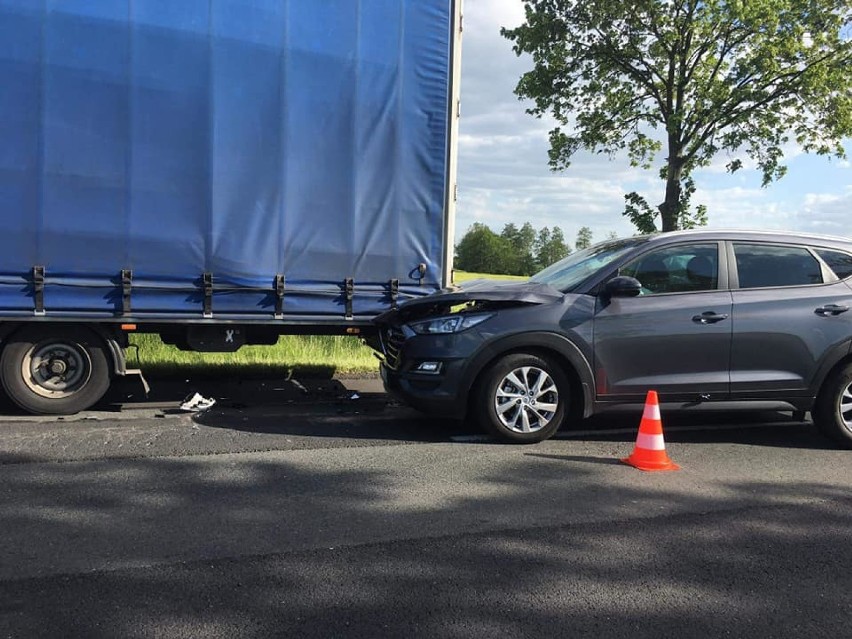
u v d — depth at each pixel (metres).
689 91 18.95
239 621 2.90
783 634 2.93
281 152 6.37
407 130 6.77
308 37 6.39
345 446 5.63
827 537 3.99
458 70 6.90
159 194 6.06
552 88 20.05
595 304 5.83
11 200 5.70
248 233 6.33
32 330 6.06
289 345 9.06
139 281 6.07
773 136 18.66
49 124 5.75
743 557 3.69
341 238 6.61
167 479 4.65
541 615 3.03
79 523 3.86
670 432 6.51
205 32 6.09
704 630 2.95
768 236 6.26
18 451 5.17
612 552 3.71
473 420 6.59
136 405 6.88
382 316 6.50
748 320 5.93
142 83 5.95
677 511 4.36
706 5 17.20
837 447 6.10
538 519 4.15
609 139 20.67
